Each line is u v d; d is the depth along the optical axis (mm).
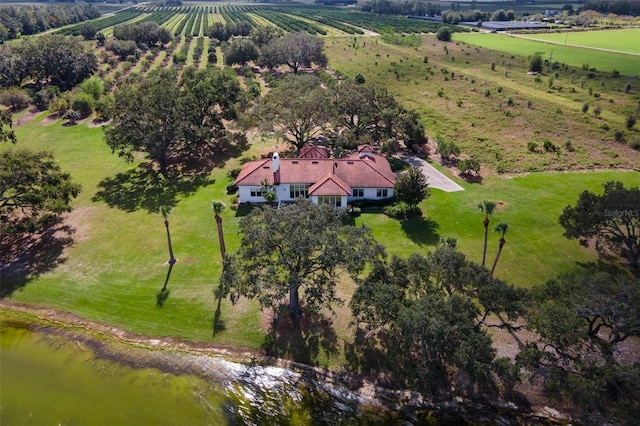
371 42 180250
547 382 30031
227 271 34375
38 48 109250
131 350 35750
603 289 29844
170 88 67312
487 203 40469
